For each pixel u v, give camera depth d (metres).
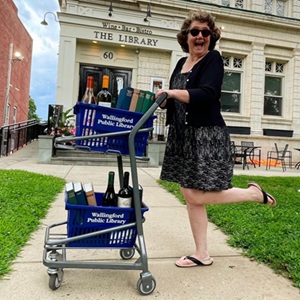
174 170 1.93
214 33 1.89
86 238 1.62
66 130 7.43
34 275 1.72
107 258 1.99
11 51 17.33
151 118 1.75
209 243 2.41
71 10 9.27
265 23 11.37
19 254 2.00
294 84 11.77
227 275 1.82
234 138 10.95
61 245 1.62
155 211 3.34
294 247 2.16
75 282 1.66
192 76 1.78
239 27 11.23
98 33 9.41
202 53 1.86
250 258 2.10
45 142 7.05
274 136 11.35
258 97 11.38
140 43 9.81
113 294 1.55
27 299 1.48
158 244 2.33
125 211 1.66
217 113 1.83
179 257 2.08
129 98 1.75
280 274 1.85
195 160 1.81
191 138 1.82
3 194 3.41
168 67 10.38
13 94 18.86
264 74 11.62
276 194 4.46
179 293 1.59
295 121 11.73
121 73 10.20
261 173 7.64
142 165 7.41
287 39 11.73
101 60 9.89
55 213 3.02
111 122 1.70
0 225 2.39
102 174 5.72
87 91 1.95
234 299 1.55
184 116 1.85
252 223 2.82
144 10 10.18
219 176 1.80
